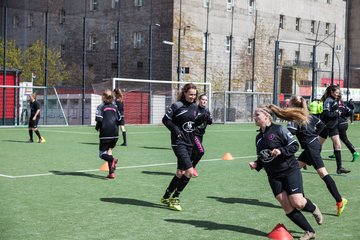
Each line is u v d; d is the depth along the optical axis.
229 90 45.00
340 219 8.23
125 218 8.06
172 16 47.75
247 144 22.05
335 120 12.99
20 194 9.91
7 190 10.33
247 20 54.28
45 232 7.14
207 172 13.27
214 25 51.22
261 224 7.81
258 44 55.44
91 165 14.34
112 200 9.45
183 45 48.69
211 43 51.00
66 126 35.03
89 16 52.91
